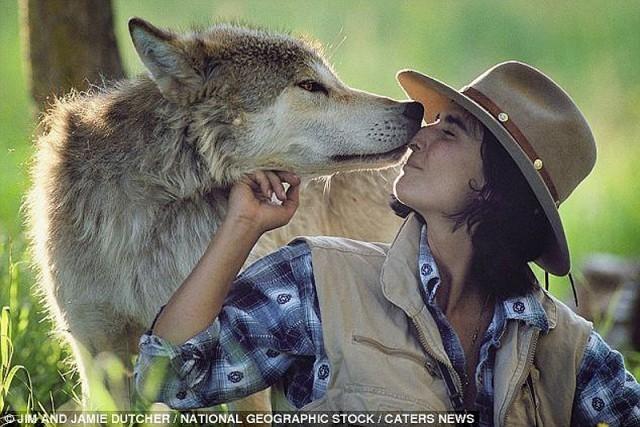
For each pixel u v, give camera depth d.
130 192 8.84
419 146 7.35
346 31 28.28
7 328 8.72
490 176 7.12
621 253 17.39
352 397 6.80
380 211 11.91
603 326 12.41
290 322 7.05
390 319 7.02
